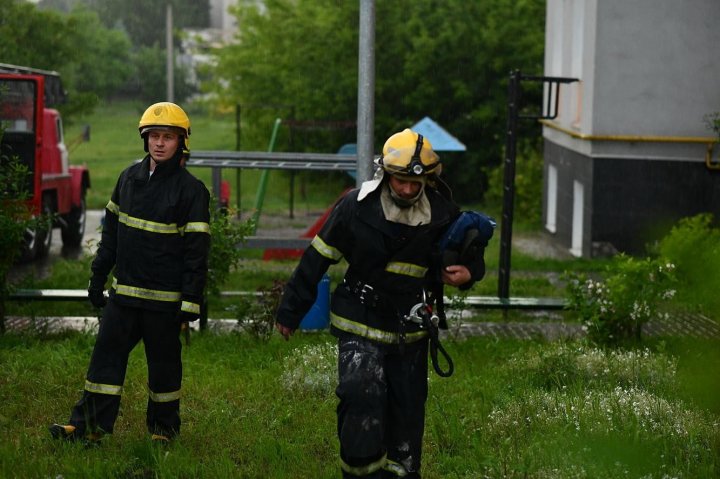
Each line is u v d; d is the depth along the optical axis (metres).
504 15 32.31
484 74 32.38
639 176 19.72
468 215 5.67
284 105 32.38
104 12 97.12
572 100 21.89
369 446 5.55
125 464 6.53
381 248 5.62
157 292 6.88
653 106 19.55
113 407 6.97
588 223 20.12
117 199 7.02
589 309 11.47
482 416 7.78
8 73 17.84
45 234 20.22
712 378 4.70
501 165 30.67
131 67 79.94
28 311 13.02
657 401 7.79
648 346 11.11
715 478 6.21
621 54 19.45
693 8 19.34
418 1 32.91
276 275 17.44
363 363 5.64
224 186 23.67
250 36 36.81
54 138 20.80
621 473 5.93
